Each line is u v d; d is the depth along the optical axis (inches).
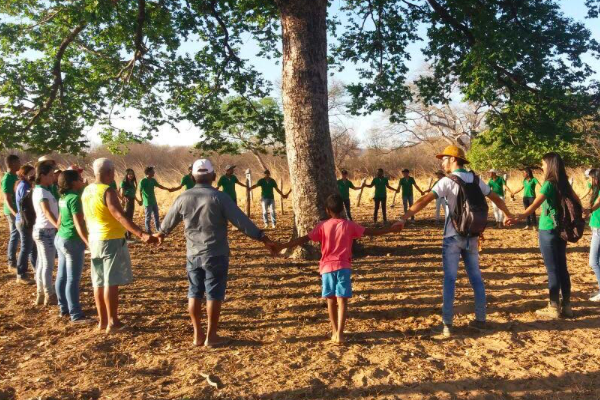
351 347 201.8
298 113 370.6
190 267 203.3
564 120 479.5
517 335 213.0
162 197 901.2
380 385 167.2
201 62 561.3
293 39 368.2
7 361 190.9
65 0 462.0
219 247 201.0
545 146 510.3
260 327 229.0
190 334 220.8
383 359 188.4
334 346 203.2
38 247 263.7
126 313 249.4
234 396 159.9
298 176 374.0
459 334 215.6
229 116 571.8
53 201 259.3
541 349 197.5
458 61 523.8
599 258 257.6
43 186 255.3
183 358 190.7
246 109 587.8
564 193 225.5
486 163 1135.0
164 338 214.4
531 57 474.6
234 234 522.9
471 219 204.5
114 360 191.0
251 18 557.3
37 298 266.7
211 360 187.8
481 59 432.1
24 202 293.6
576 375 173.8
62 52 492.4
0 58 488.7
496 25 442.0
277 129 570.9
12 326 231.1
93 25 468.1
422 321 234.4
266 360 188.5
